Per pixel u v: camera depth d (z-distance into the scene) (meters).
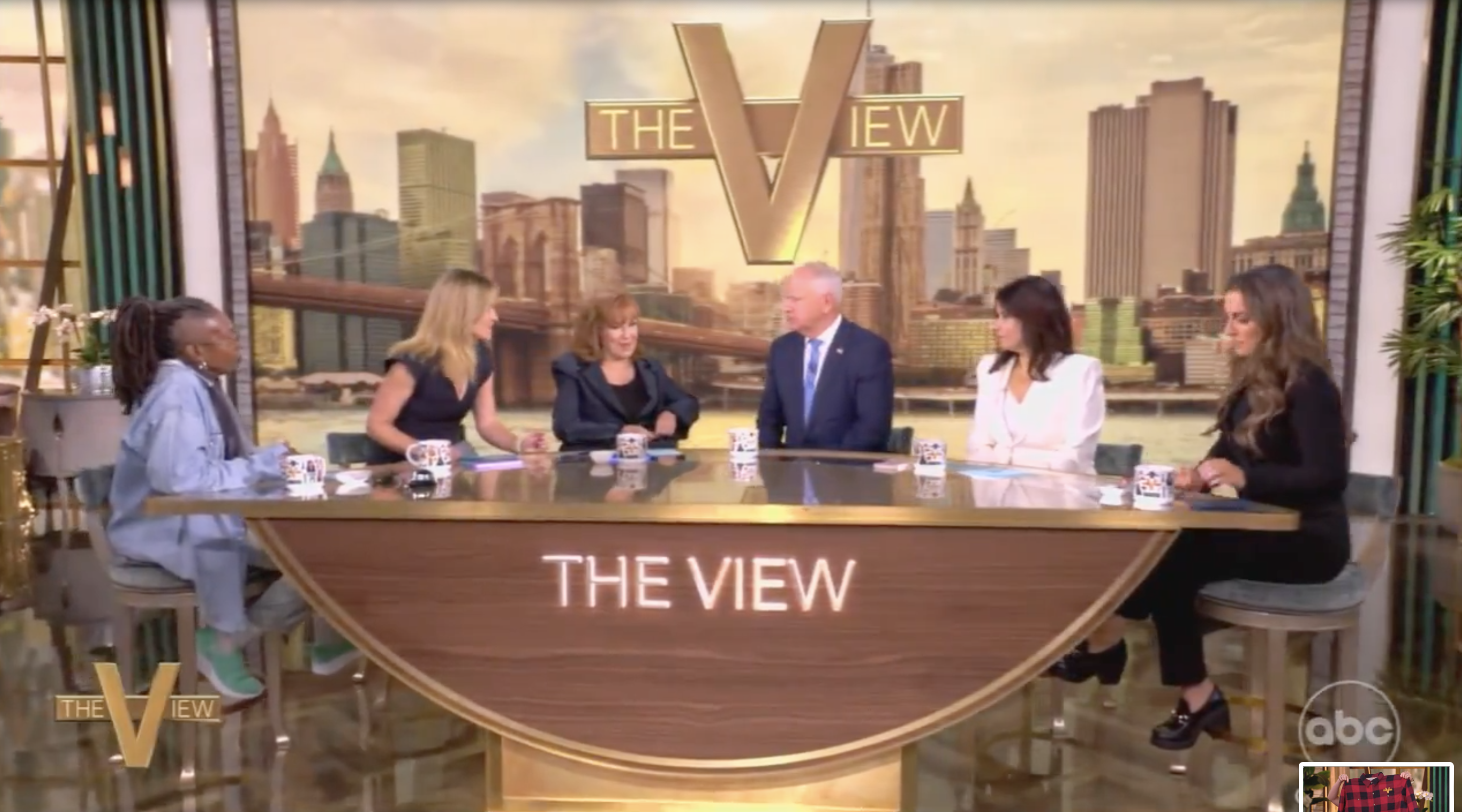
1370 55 4.84
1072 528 1.95
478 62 5.16
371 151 5.22
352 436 3.14
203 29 5.21
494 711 2.12
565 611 2.07
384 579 2.08
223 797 2.38
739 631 2.06
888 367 3.08
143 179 5.34
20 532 4.83
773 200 5.13
